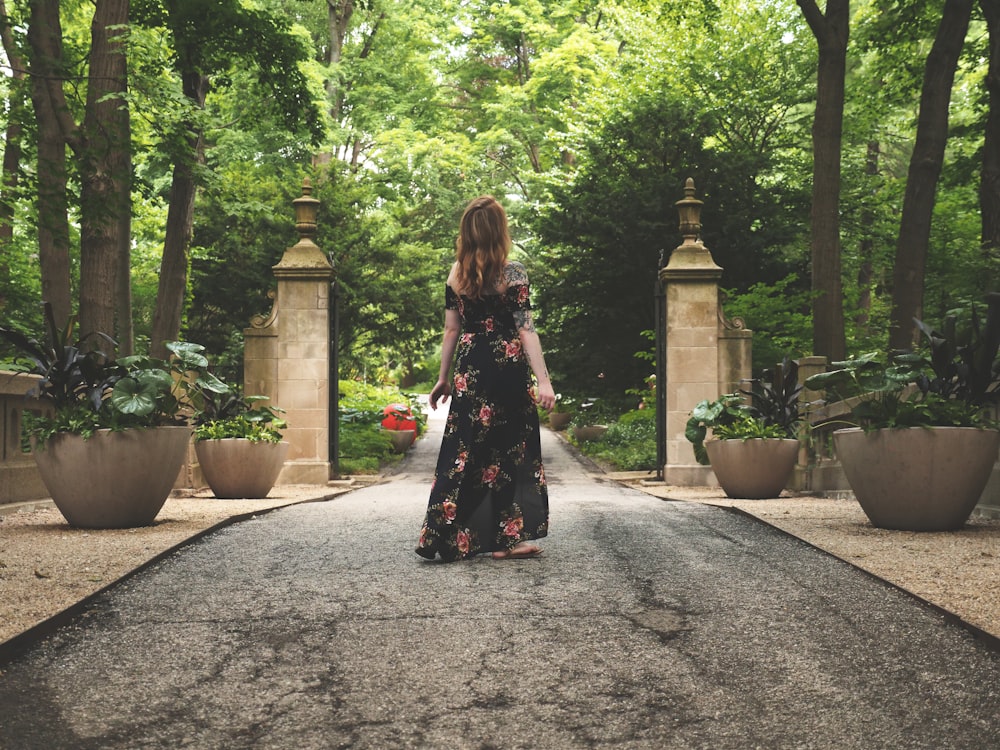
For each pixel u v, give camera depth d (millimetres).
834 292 13766
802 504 7574
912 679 2654
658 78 23922
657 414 12922
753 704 2486
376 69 29516
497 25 33000
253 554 4559
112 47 12133
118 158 12195
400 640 3043
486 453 4367
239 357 22688
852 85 21062
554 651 2922
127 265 14664
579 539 4969
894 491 5250
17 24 12945
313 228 13258
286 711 2463
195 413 9164
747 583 3820
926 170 14258
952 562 4145
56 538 4984
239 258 22984
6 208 12781
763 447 8562
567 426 27609
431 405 4484
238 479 8766
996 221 15523
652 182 19438
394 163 28891
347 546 4816
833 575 3965
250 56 14539
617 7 25250
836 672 2723
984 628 2998
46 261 14445
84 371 5832
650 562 4270
